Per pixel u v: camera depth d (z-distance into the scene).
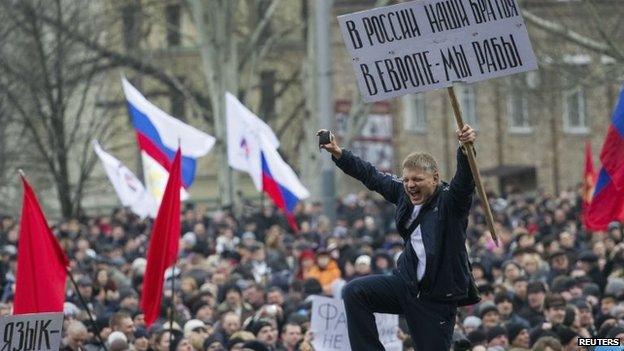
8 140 77.75
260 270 46.38
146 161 43.03
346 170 19.66
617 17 71.50
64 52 71.38
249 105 81.50
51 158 71.06
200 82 107.69
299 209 65.75
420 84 19.20
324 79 60.22
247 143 46.91
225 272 41.09
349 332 19.45
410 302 19.17
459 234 18.98
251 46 81.06
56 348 20.12
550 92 72.69
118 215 66.06
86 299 36.75
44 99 73.31
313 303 30.33
